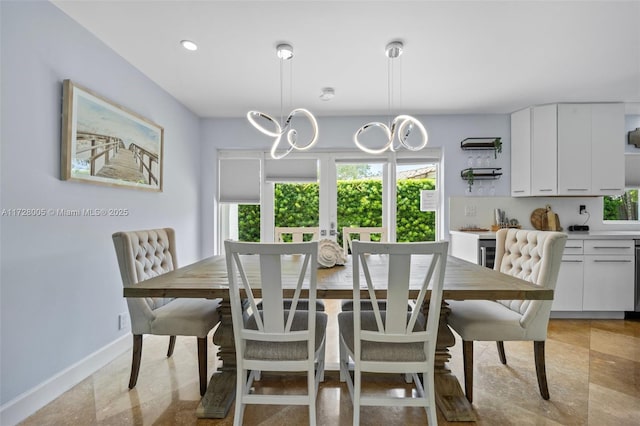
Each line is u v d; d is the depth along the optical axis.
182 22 1.84
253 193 3.82
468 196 3.54
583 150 3.09
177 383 1.83
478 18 1.79
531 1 1.65
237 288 1.33
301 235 2.88
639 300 2.83
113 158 2.12
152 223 2.67
